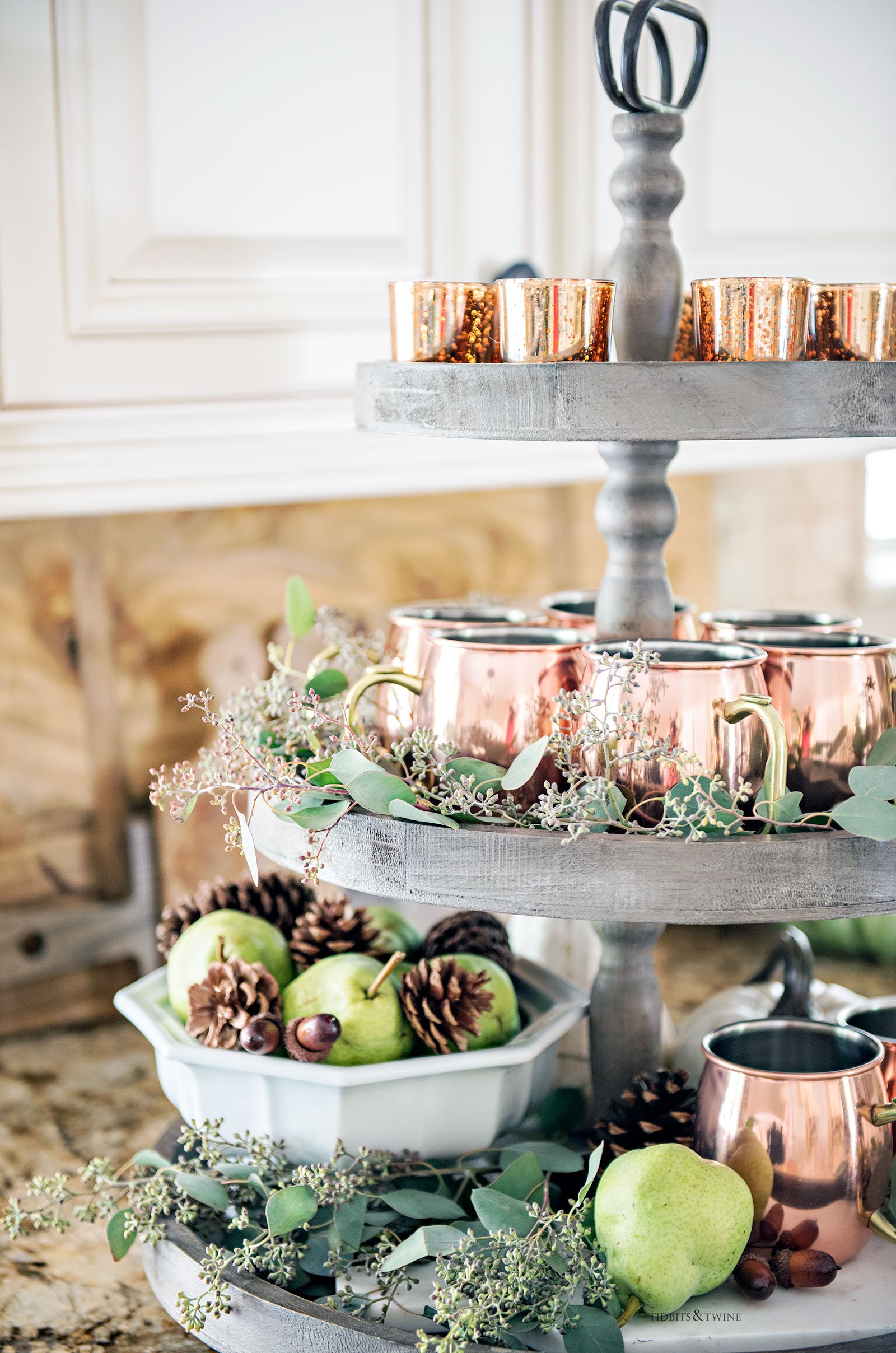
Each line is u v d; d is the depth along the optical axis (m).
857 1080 0.67
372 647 0.88
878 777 0.60
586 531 1.36
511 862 0.58
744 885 0.57
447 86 0.98
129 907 1.14
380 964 0.76
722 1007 0.88
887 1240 0.68
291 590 0.83
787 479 1.51
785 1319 0.63
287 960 0.78
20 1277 0.75
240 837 0.69
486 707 0.67
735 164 1.12
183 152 0.88
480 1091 0.73
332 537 1.21
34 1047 1.07
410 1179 0.74
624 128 0.70
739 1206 0.63
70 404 0.87
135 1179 0.75
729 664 0.63
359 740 0.67
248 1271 0.65
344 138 0.94
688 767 0.62
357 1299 0.64
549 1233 0.62
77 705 1.10
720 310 0.62
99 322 0.87
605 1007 0.77
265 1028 0.70
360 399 0.68
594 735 0.62
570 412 0.58
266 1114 0.72
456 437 0.61
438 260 1.00
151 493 0.94
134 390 0.90
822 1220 0.67
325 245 0.95
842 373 0.58
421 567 1.26
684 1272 0.61
